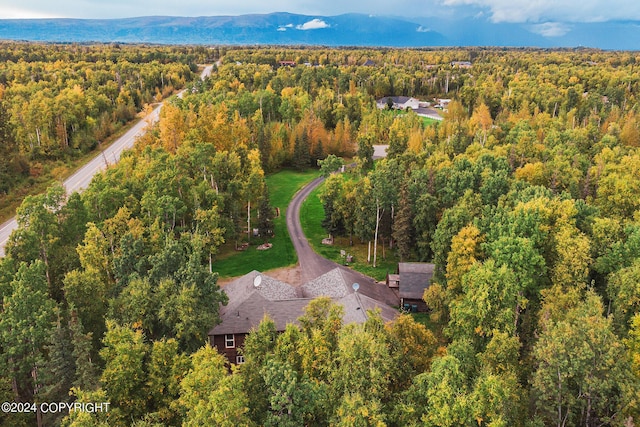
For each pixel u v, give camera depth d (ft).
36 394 139.44
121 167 279.49
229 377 109.40
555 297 166.40
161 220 246.47
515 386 126.11
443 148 381.60
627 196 242.99
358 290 215.51
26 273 159.12
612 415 124.98
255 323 189.26
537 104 559.38
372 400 111.55
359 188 285.43
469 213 218.18
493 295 159.12
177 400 122.72
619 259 176.24
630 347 143.54
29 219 201.57
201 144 304.30
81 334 134.21
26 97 458.09
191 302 161.38
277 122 485.56
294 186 412.16
